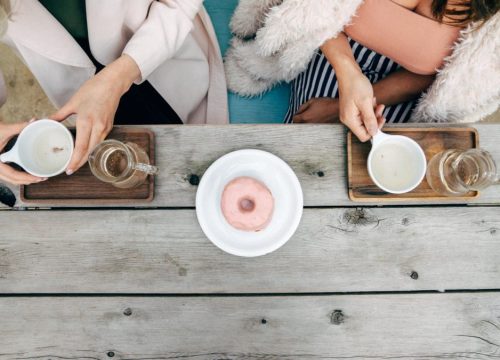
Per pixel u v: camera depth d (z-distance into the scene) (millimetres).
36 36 833
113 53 945
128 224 766
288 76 1163
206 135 786
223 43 1278
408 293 769
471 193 782
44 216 764
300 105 1160
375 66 1083
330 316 760
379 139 747
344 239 775
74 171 720
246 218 688
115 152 729
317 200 783
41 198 758
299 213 754
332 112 1068
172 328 753
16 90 1529
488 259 777
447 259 776
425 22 859
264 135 789
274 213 771
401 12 870
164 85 1106
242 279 760
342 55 938
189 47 1080
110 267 758
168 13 905
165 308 754
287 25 951
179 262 761
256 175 778
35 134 696
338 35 981
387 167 756
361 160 782
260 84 1223
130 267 759
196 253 763
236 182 698
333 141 793
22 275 753
